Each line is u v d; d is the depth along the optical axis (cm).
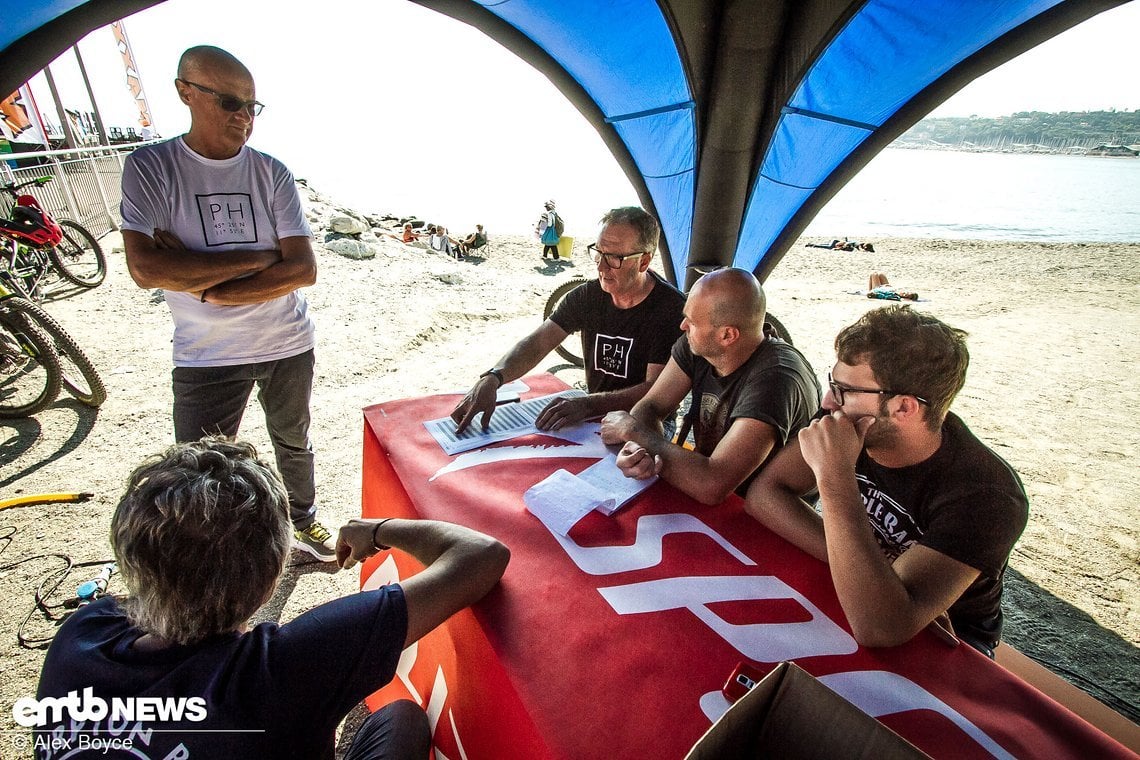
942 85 373
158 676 80
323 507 291
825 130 400
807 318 792
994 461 123
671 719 86
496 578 113
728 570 122
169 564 78
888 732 65
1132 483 370
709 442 194
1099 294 1020
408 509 147
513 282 829
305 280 214
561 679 93
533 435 182
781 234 486
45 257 586
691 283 443
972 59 357
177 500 80
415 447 172
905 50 342
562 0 338
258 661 81
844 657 101
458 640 117
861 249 1520
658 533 133
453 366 498
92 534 260
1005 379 563
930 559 116
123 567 81
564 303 249
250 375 214
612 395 210
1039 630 245
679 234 494
